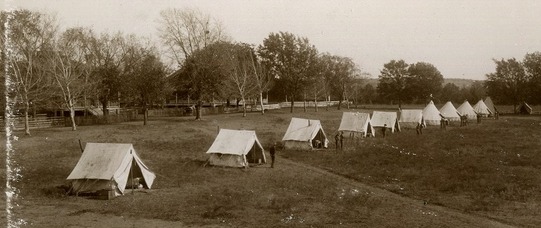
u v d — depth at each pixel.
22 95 55.09
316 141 50.12
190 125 69.06
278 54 95.00
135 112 82.19
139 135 57.56
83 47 73.25
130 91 73.06
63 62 66.31
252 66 91.62
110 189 28.16
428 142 53.69
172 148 48.47
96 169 28.94
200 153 45.97
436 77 135.75
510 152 45.16
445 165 38.50
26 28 56.31
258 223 22.52
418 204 26.81
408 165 38.91
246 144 39.66
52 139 51.81
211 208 25.38
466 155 43.66
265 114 88.62
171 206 25.80
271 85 98.00
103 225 21.92
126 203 26.48
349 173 36.31
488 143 52.00
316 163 41.22
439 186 31.06
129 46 79.56
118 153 29.94
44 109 77.88
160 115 90.69
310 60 94.75
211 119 78.69
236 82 83.56
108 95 77.12
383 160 41.34
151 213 24.30
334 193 29.27
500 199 27.56
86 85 65.19
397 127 68.81
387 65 136.38
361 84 141.38
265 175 35.56
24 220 22.39
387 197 28.56
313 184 32.09
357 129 59.06
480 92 142.25
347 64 117.00
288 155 45.81
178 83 82.19
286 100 126.31
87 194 28.56
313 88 102.56
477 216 24.11
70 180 29.73
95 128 63.91
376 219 23.33
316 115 91.00
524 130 66.81
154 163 39.78
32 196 27.58
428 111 80.50
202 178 34.06
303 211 24.81
